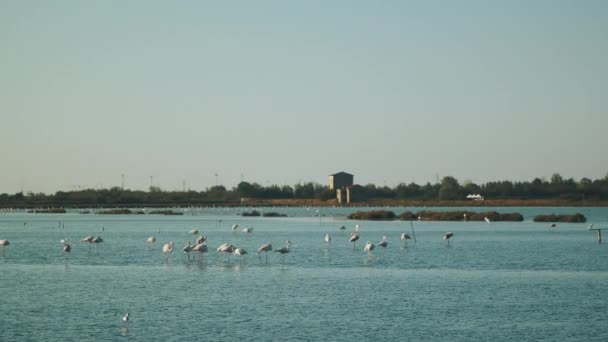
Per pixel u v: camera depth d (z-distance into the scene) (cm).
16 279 6756
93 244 11062
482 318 4925
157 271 7319
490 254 9019
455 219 18850
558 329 4616
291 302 5491
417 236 12706
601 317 4956
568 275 6944
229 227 17038
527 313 5088
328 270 7350
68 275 7031
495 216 18462
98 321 4847
